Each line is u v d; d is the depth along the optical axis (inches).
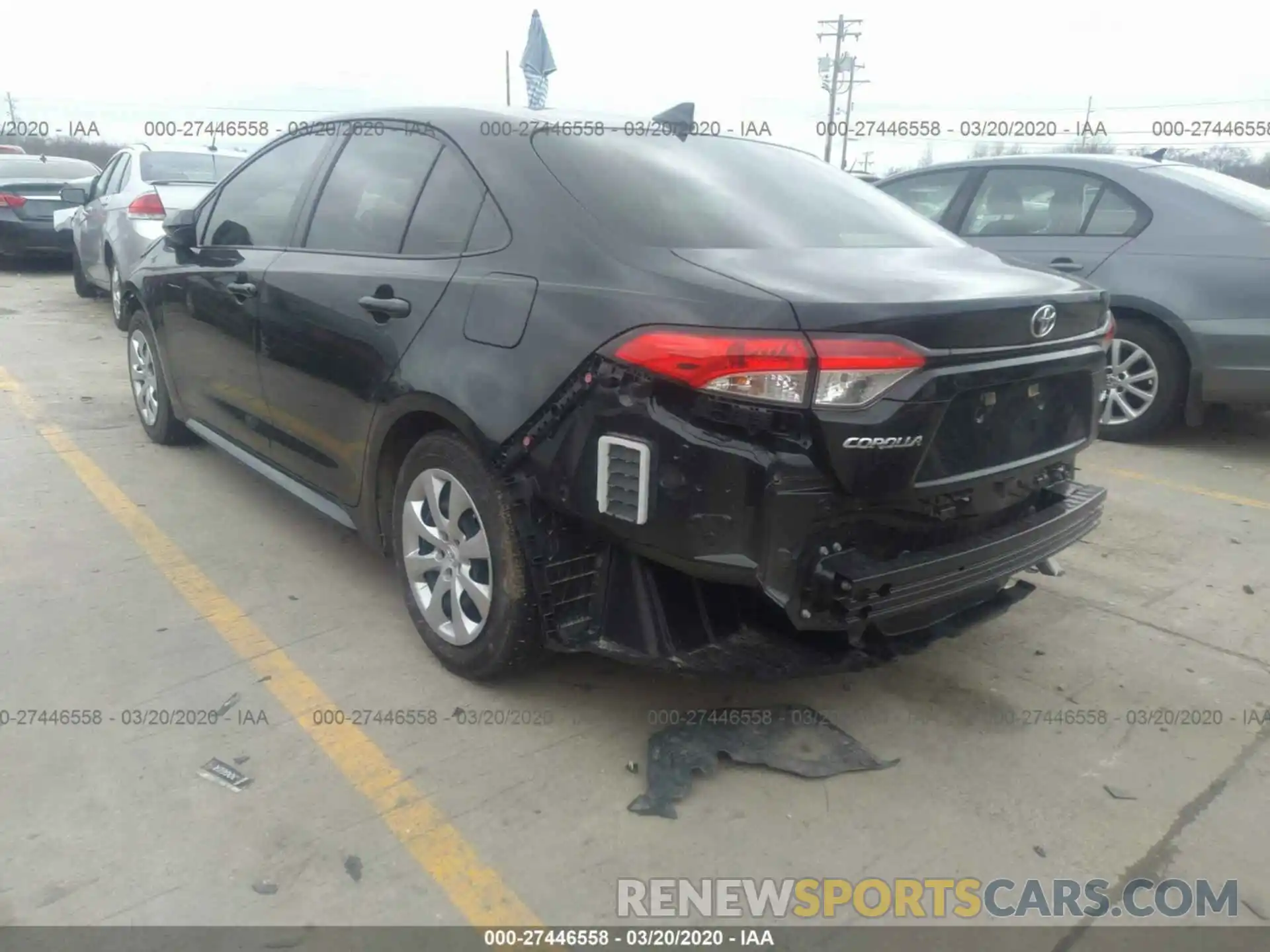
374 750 109.1
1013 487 112.6
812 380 90.4
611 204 110.2
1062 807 105.5
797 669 105.2
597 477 99.5
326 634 133.5
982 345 99.5
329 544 162.7
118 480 188.5
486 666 117.9
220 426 175.0
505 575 111.6
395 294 122.7
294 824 97.4
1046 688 128.7
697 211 113.1
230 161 358.6
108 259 340.5
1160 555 173.0
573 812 100.9
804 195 129.0
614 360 96.9
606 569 106.8
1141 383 233.8
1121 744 117.0
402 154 134.5
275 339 146.3
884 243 121.6
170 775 103.6
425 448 120.6
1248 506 198.2
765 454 91.7
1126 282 227.3
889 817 102.8
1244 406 225.9
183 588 145.5
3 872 89.7
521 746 110.7
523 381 104.7
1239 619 149.6
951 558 103.8
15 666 123.0
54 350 304.3
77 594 142.3
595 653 106.9
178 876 90.3
